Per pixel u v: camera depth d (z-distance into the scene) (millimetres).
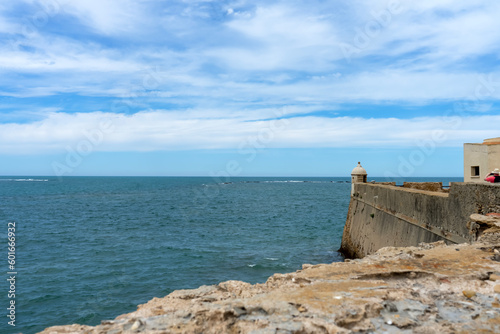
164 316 5363
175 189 131500
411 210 15680
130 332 4883
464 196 11281
